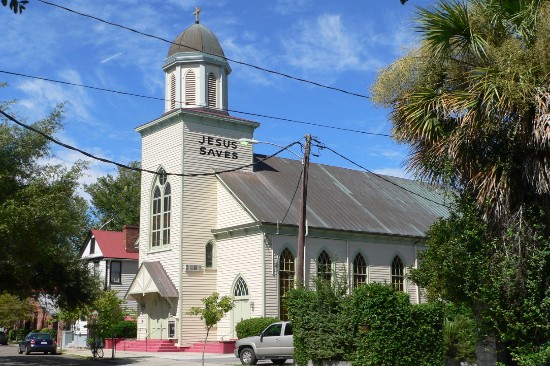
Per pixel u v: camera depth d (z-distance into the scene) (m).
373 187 50.41
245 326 35.72
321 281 22.44
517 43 13.25
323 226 40.50
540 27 12.80
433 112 14.39
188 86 44.19
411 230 45.50
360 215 44.44
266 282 37.69
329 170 49.66
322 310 21.72
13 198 25.66
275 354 29.27
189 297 40.25
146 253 43.47
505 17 13.89
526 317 13.57
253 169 44.59
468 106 13.20
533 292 13.57
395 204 49.00
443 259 16.73
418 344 19.28
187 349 39.44
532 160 13.13
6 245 25.55
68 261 35.19
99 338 37.00
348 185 48.81
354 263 42.09
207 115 42.72
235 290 39.72
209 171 42.59
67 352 44.19
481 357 14.99
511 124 13.11
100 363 32.88
